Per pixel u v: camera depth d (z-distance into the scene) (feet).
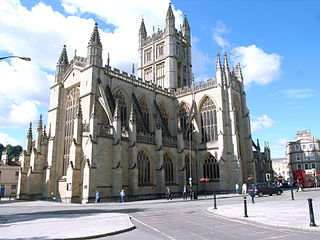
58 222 69.82
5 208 123.03
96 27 195.42
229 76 242.58
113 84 204.03
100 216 81.71
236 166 221.46
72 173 154.92
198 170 236.43
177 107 264.93
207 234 53.62
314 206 98.68
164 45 298.15
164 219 77.56
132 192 168.25
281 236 50.16
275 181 334.65
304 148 391.45
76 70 199.52
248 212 86.22
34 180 191.42
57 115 200.54
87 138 160.56
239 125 258.16
